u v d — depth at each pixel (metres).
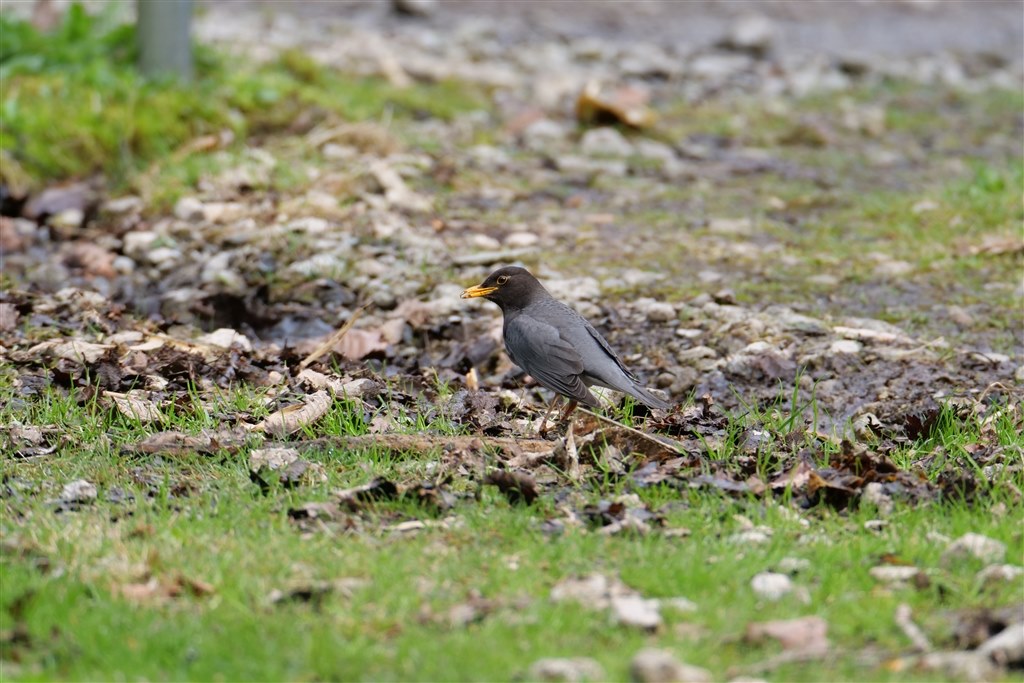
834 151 20.62
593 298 13.92
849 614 7.11
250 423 10.48
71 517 8.37
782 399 11.37
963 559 7.71
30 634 6.80
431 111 21.02
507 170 18.69
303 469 9.19
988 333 12.84
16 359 11.76
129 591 7.27
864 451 9.34
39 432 9.98
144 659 6.58
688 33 30.03
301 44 24.08
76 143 17.38
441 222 16.22
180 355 11.79
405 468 9.34
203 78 19.70
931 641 6.89
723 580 7.49
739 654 6.72
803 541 8.10
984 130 22.03
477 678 6.44
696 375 11.98
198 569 7.54
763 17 32.81
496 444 9.80
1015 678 6.48
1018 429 10.35
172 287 14.29
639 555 7.79
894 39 30.70
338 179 17.02
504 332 10.52
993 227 15.94
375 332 12.91
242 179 16.88
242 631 6.82
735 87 24.48
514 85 23.20
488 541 8.11
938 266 14.77
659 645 6.75
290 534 8.05
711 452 9.57
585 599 7.24
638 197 17.88
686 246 15.74
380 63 22.53
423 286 14.19
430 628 6.96
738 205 17.62
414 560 7.75
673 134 21.11
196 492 8.91
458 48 25.88
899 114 23.00
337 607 7.11
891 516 8.49
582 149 19.95
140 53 19.19
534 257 15.14
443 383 11.62
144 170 17.27
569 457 9.31
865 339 12.57
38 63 18.88
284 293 14.09
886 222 16.55
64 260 14.92
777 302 13.79
